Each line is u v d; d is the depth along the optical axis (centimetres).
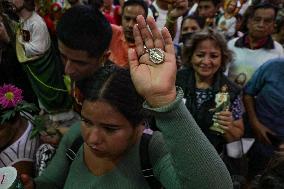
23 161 160
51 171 116
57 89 224
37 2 276
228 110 206
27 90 254
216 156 81
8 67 249
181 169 80
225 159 198
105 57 167
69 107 226
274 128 236
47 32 232
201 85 215
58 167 116
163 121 80
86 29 155
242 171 199
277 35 365
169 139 80
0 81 251
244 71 289
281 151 114
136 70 84
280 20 356
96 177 104
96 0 351
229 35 387
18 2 227
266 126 238
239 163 199
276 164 110
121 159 102
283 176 107
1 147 160
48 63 226
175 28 276
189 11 411
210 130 204
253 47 292
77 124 121
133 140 102
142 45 87
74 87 169
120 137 96
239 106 211
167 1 264
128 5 255
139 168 101
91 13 160
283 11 363
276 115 235
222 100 207
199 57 215
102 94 92
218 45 214
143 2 263
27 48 226
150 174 100
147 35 87
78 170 108
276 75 234
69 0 288
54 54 232
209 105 209
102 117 93
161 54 84
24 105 159
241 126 206
